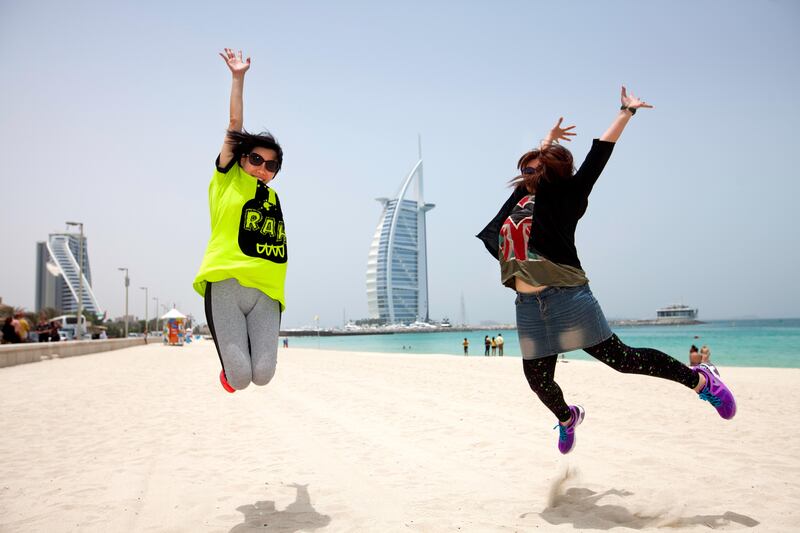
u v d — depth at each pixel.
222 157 3.42
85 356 26.33
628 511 3.17
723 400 3.14
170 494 3.73
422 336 173.38
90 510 3.38
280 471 4.36
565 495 3.58
